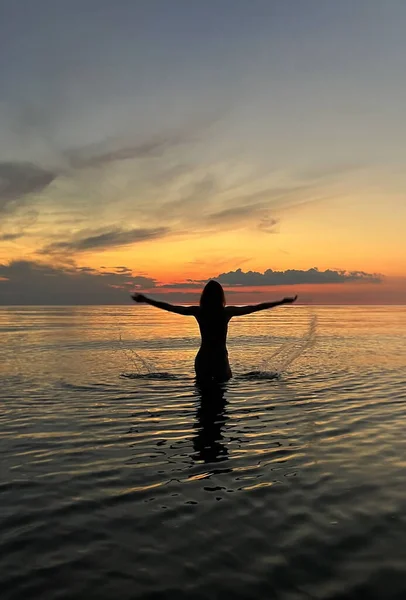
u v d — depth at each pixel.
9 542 3.57
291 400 8.48
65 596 2.94
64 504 4.22
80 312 74.31
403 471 5.00
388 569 3.21
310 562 3.30
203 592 2.98
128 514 4.02
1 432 6.54
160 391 9.32
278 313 64.56
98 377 10.92
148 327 32.22
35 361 13.71
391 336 23.20
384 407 7.96
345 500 4.28
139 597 2.93
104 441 6.11
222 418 7.24
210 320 10.16
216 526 3.81
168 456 5.52
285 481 4.73
